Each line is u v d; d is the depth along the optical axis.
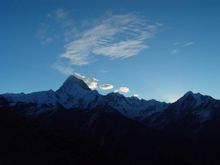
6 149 142.12
